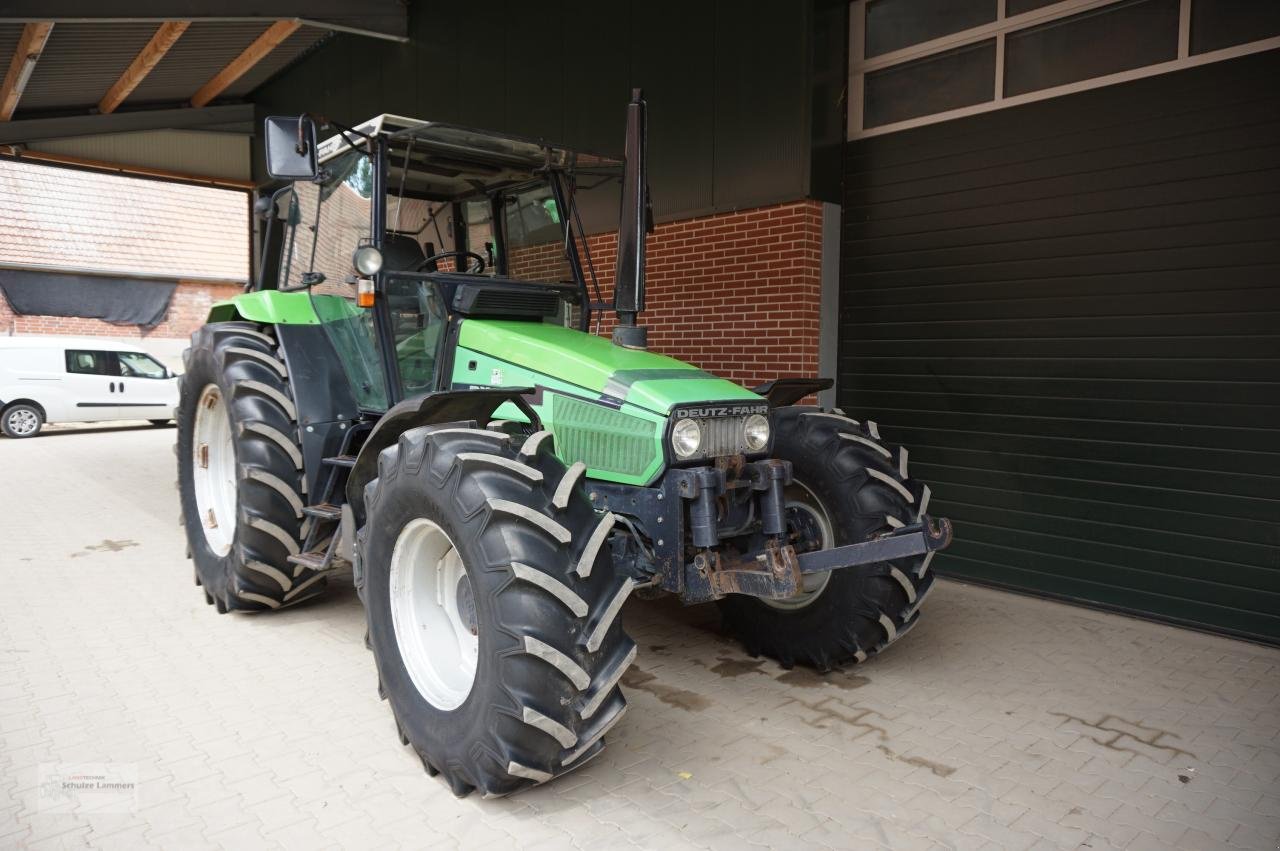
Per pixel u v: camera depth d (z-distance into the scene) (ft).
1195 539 14.47
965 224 17.12
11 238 52.49
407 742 9.50
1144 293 14.84
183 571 16.85
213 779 9.00
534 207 13.55
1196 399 14.35
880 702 11.50
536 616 8.04
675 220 20.88
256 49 29.43
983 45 16.71
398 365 12.16
